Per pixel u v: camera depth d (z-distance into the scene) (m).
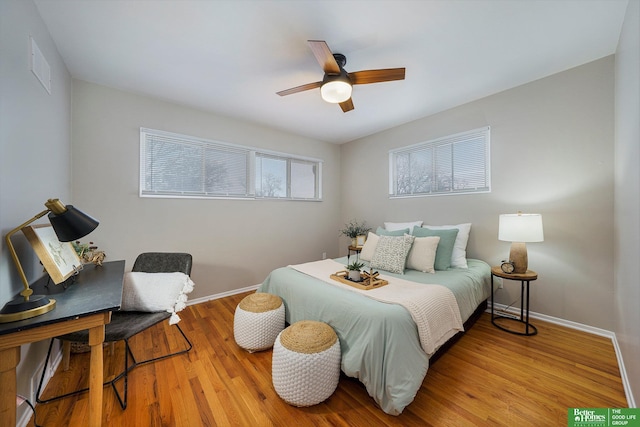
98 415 1.11
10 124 1.22
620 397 1.47
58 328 1.00
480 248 2.87
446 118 3.14
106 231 2.50
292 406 1.44
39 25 1.57
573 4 1.56
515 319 2.48
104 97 2.49
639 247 1.34
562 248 2.33
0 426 0.90
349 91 2.03
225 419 1.36
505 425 1.29
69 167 2.25
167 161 2.87
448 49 1.99
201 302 3.10
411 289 1.89
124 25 1.70
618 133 1.92
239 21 1.67
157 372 1.75
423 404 1.44
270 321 1.95
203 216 3.12
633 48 1.47
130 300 1.82
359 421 1.34
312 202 4.30
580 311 2.25
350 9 1.57
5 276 1.17
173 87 2.54
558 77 2.34
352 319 1.56
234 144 3.36
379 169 3.98
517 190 2.59
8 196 1.20
